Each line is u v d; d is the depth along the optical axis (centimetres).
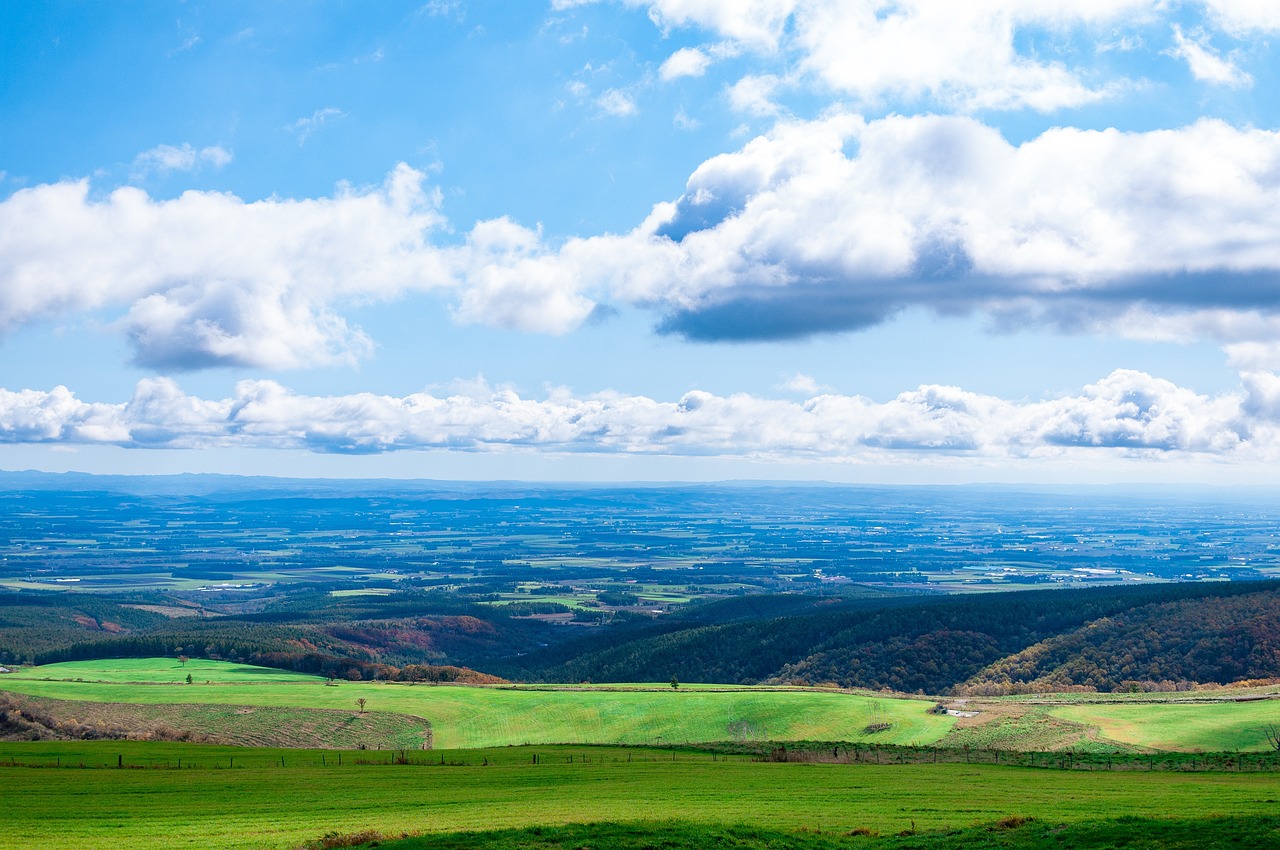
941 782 6688
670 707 13788
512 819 5162
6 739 12531
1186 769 7350
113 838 4875
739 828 4569
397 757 9306
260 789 6850
